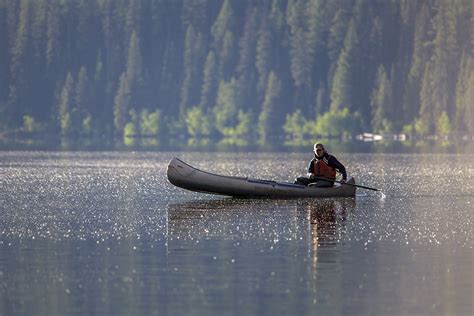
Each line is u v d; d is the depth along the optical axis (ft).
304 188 323.37
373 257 205.26
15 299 171.22
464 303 167.32
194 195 344.69
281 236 234.38
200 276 187.01
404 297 171.22
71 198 337.52
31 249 216.13
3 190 372.38
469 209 297.12
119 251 213.25
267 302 168.76
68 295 173.58
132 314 162.50
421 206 304.91
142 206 307.58
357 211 288.71
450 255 207.51
